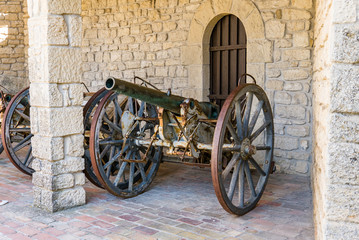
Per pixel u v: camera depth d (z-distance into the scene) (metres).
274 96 5.14
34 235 3.10
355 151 1.86
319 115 2.90
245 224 3.32
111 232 3.16
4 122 4.66
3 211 3.67
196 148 3.78
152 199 4.05
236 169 3.52
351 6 1.81
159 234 3.11
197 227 3.26
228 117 3.26
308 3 4.79
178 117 3.79
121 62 6.95
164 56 6.36
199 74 5.91
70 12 3.64
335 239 1.90
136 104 4.28
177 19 6.11
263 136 5.19
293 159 5.05
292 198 4.05
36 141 3.74
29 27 3.69
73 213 3.62
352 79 1.84
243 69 5.61
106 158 4.72
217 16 5.64
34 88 3.70
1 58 8.52
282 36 5.00
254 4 5.16
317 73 3.54
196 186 4.55
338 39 1.84
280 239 2.99
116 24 6.94
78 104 3.78
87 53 7.42
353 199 1.87
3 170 5.38
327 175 1.91
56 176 3.65
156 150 4.43
